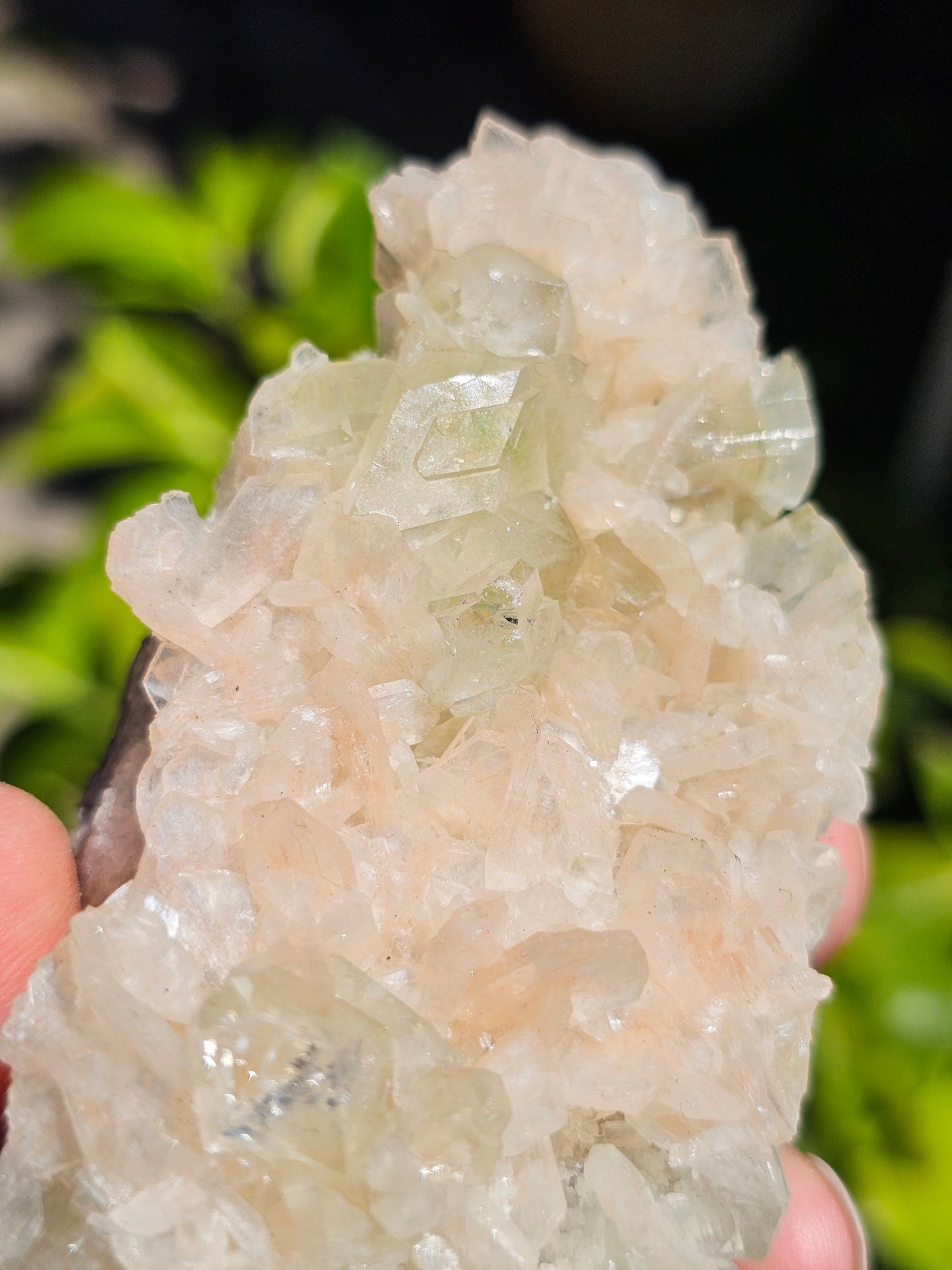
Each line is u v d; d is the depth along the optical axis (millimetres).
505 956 148
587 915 158
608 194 188
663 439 179
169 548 165
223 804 159
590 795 161
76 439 269
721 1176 157
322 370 172
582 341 182
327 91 527
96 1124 147
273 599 163
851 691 179
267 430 171
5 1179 150
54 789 250
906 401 403
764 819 166
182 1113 147
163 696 167
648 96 470
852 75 481
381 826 159
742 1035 156
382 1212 142
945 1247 226
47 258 278
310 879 151
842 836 212
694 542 180
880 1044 240
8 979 180
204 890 154
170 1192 146
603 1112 159
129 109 528
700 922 157
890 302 434
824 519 183
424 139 511
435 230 186
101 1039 148
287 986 143
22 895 181
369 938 151
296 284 279
